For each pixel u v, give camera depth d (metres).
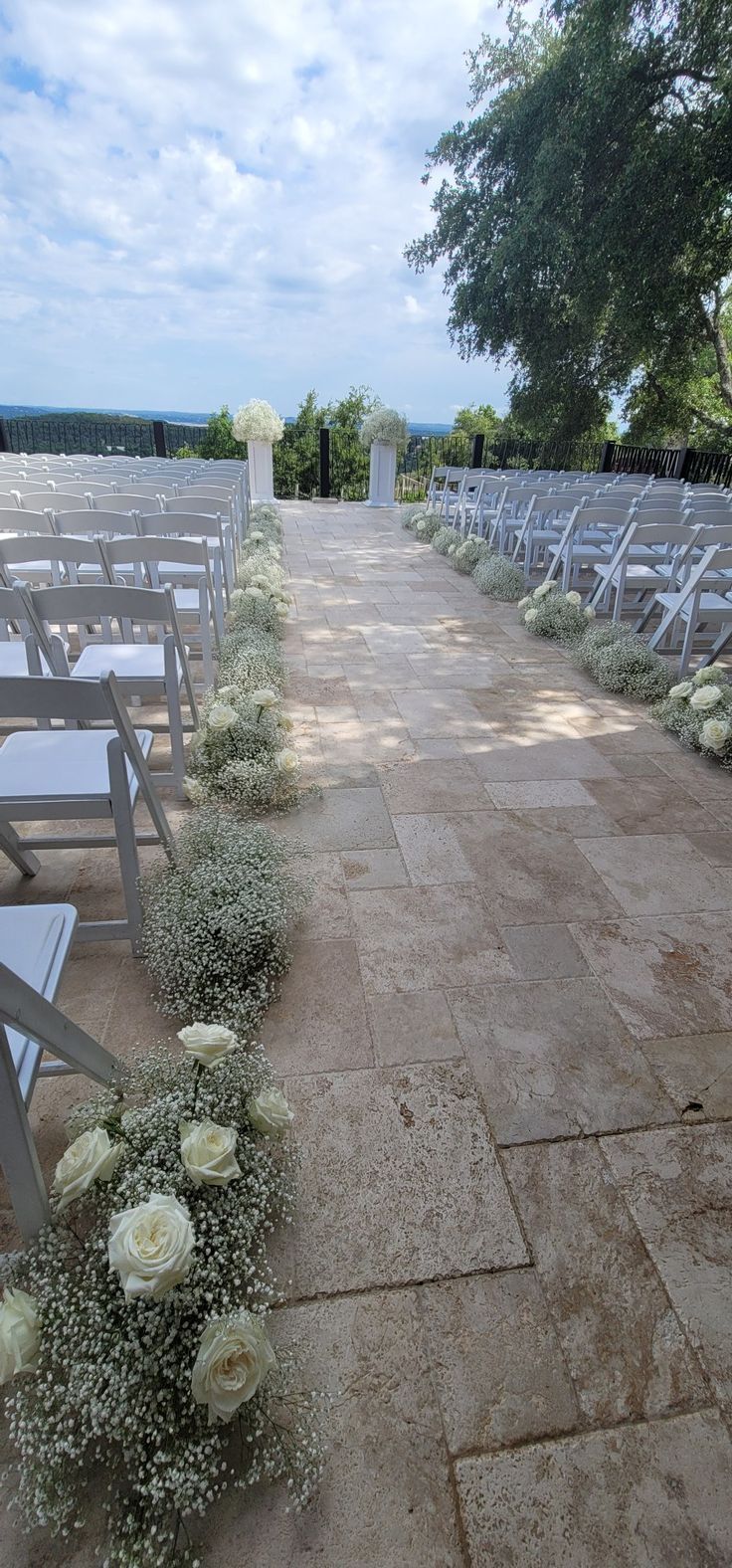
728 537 3.91
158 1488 0.91
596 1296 1.20
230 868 1.95
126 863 1.77
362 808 2.63
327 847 2.39
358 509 11.15
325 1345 1.12
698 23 9.77
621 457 11.96
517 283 12.52
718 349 13.36
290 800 2.64
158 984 1.79
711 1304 1.19
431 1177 1.37
